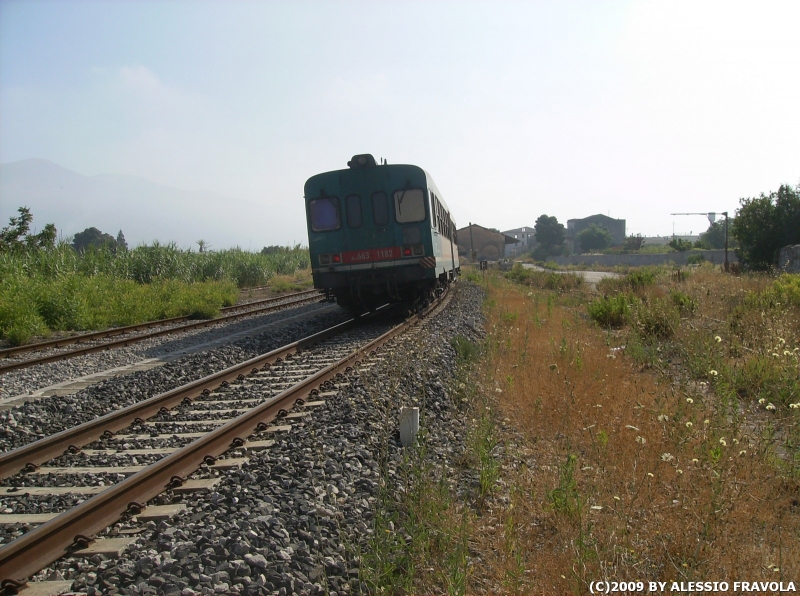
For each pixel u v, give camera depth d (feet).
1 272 66.59
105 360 40.65
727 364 26.37
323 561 12.40
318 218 51.67
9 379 35.22
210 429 23.50
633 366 30.81
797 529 13.29
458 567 11.50
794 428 19.03
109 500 15.23
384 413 22.93
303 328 52.47
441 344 36.78
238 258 113.19
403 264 50.57
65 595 11.85
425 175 50.72
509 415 22.53
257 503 15.30
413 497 14.47
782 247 108.37
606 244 378.73
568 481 13.99
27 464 19.85
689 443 16.29
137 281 86.89
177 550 12.92
